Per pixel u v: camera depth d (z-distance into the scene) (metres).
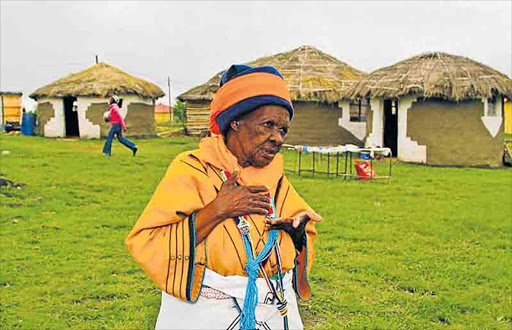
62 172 14.95
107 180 13.87
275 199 2.71
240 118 2.62
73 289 6.41
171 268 2.49
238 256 2.53
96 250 7.93
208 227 2.51
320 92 25.39
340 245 8.27
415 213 10.62
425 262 7.54
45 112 30.23
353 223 9.70
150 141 27.52
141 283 6.66
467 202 11.92
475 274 7.05
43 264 7.26
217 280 2.52
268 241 2.59
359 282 6.78
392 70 22.36
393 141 24.16
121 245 8.21
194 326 2.55
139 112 29.89
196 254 2.52
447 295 6.34
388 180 15.38
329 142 25.61
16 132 33.53
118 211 10.48
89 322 5.56
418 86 20.42
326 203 11.52
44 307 5.90
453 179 15.96
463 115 20.27
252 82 2.58
